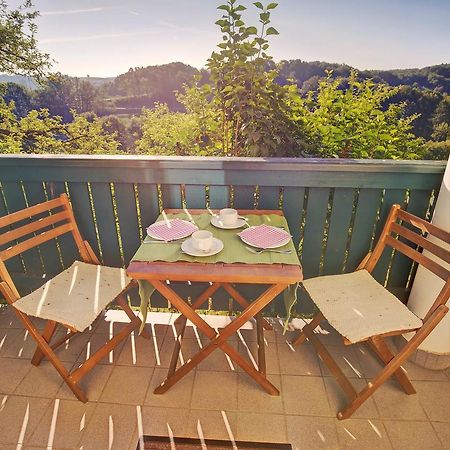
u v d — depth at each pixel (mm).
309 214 1967
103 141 10328
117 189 2002
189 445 1437
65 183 2047
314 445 1443
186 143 3230
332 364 1730
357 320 1471
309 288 1724
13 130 10023
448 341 1769
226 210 1723
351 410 1540
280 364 1889
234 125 2646
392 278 2121
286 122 2676
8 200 2133
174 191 1986
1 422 1547
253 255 1420
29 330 1570
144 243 1526
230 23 2330
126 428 1518
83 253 1973
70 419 1562
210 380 1772
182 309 1523
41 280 2320
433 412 1599
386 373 1479
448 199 1628
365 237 2008
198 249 1430
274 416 1575
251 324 2209
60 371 1611
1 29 8734
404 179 1817
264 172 1860
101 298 1643
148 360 1913
